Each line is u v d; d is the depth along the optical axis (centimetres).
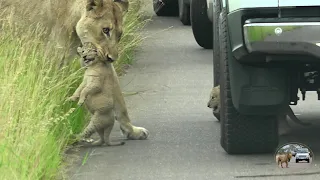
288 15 1016
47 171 993
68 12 1295
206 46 2120
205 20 2070
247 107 1062
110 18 1192
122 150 1166
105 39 1188
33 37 1352
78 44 1321
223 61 1085
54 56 1282
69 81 1284
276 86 1058
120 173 1052
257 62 1050
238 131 1093
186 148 1169
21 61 1216
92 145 1189
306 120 1330
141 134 1224
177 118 1370
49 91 1188
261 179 1005
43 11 1332
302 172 1032
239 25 1039
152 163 1095
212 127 1301
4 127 1005
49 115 1131
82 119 1250
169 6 2777
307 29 999
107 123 1175
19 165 945
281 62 1046
